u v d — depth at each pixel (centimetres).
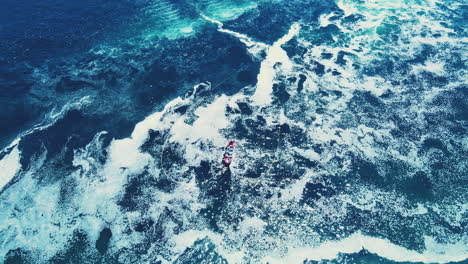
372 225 2073
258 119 2684
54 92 2931
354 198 2202
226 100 2845
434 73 3103
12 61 3212
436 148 2509
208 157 2411
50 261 1930
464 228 2059
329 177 2312
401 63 3216
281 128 2617
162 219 2094
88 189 2259
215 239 2002
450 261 1917
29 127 2638
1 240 2014
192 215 2108
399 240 2006
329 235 2020
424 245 1984
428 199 2209
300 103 2823
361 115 2731
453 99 2862
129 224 2075
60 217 2120
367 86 2986
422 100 2858
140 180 2295
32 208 2169
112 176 2323
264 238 2000
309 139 2545
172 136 2559
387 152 2477
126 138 2569
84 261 1930
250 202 2162
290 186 2252
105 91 2953
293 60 3269
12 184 2295
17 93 2894
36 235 2036
